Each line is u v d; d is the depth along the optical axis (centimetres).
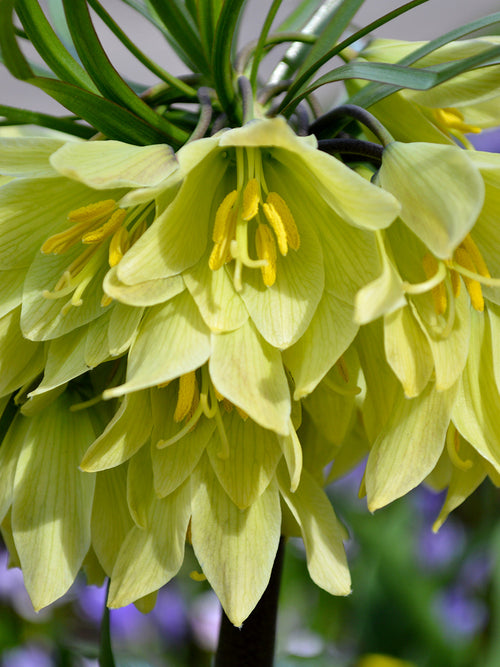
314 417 41
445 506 41
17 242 39
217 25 41
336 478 47
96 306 39
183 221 38
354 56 44
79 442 41
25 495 41
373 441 41
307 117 42
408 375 38
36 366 40
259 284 39
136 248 37
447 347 38
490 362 40
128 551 40
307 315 38
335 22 41
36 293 39
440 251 36
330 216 39
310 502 41
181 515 40
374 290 36
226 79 42
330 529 41
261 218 40
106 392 37
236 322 38
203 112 41
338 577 40
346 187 37
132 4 45
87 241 39
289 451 38
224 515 40
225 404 40
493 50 38
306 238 39
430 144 38
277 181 40
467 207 36
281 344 38
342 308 38
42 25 40
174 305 38
